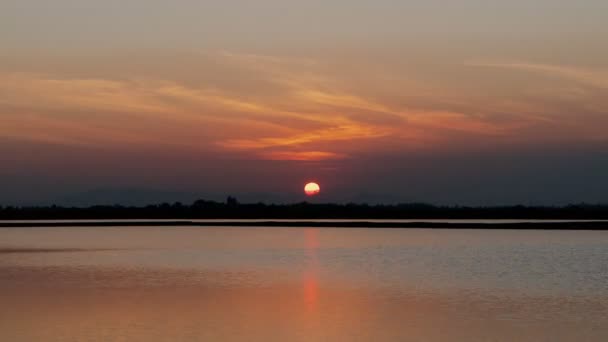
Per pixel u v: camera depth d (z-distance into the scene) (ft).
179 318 110.52
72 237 344.90
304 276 167.53
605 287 147.23
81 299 129.90
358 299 130.31
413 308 120.06
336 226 489.67
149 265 195.93
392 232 393.91
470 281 157.89
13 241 310.24
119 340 95.35
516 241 299.99
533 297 133.18
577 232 380.17
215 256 225.35
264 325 105.40
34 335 98.53
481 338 97.25
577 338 97.45
